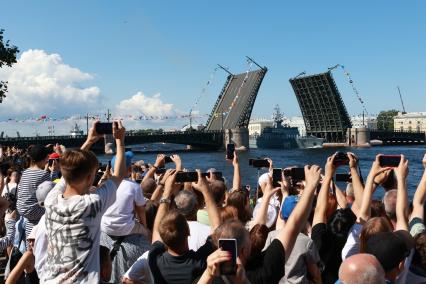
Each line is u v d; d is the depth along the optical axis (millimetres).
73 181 4211
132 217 6418
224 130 142125
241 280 3412
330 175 5773
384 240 4098
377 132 163875
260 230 4539
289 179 7258
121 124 4715
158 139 136375
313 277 5254
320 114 127125
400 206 5242
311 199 4203
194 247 5809
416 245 4664
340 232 5488
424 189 5797
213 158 113000
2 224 9211
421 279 4617
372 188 5566
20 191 7391
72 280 4066
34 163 7680
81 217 4109
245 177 55406
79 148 4484
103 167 11430
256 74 122625
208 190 5539
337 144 145250
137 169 12875
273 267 4066
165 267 4547
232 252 3178
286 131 164000
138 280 5000
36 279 6598
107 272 5438
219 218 5340
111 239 6418
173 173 5930
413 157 107875
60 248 4113
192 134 140000
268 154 127000
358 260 3314
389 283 4098
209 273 3195
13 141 114000
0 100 39031
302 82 117438
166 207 5730
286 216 5742
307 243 5227
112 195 4391
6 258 10023
